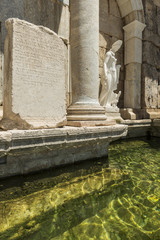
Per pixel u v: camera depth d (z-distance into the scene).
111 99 6.14
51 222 1.64
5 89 2.52
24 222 1.62
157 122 6.64
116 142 5.54
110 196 2.13
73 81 3.65
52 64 2.75
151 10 7.61
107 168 3.05
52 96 2.75
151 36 7.55
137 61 7.15
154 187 2.40
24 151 2.27
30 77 2.52
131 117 6.73
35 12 4.84
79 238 1.47
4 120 2.49
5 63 2.52
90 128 2.89
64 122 2.87
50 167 2.73
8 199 1.93
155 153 4.21
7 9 4.27
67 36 5.50
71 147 2.96
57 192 2.15
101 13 6.75
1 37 4.22
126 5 7.04
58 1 5.29
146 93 7.34
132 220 1.71
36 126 2.48
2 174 2.31
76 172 2.77
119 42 5.85
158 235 1.52
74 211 1.82
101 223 1.66
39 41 2.60
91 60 3.53
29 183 2.31
